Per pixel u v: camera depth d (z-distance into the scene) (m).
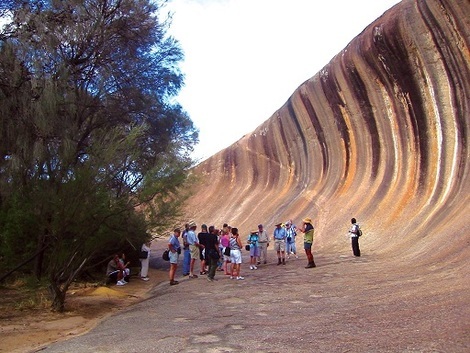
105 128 13.91
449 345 5.01
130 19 16.42
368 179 25.50
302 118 34.81
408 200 20.88
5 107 11.21
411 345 5.17
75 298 11.38
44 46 12.62
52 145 11.30
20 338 7.28
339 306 8.23
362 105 26.30
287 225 19.31
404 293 8.70
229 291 11.17
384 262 14.61
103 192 10.12
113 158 10.48
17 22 12.34
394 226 20.09
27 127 11.39
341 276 12.45
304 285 11.31
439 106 20.36
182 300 10.32
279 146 40.53
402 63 22.25
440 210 17.38
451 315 6.37
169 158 12.88
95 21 15.06
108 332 7.34
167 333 6.92
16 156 10.75
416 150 21.88
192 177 11.99
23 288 11.82
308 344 5.71
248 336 6.43
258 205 39.44
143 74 18.50
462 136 18.83
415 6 21.00
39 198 10.05
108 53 16.09
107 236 10.77
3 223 11.47
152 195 10.76
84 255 10.62
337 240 22.75
